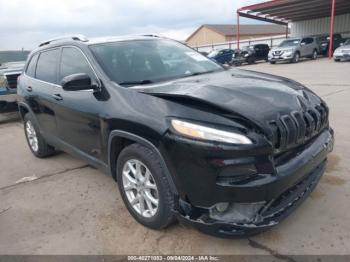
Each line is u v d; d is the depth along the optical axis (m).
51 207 3.54
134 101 2.80
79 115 3.45
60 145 4.25
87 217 3.27
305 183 2.75
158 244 2.76
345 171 3.81
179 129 2.39
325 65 18.11
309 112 2.77
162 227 2.83
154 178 2.65
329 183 3.54
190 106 2.50
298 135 2.54
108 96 3.07
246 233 2.34
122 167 3.02
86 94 3.35
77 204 3.55
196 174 2.35
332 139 3.11
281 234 2.75
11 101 7.82
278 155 2.45
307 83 11.04
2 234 3.10
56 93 3.91
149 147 2.61
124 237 2.89
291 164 2.44
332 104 7.27
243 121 2.33
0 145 6.25
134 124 2.67
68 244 2.86
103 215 3.28
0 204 3.72
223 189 2.27
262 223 2.35
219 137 2.27
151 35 4.38
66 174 4.43
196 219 2.45
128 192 3.05
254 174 2.29
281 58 21.78
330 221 2.87
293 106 2.65
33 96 4.50
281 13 29.38
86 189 3.90
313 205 3.13
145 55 3.68
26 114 5.12
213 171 2.27
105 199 3.61
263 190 2.25
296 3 25.02
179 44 4.32
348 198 3.22
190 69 3.75
